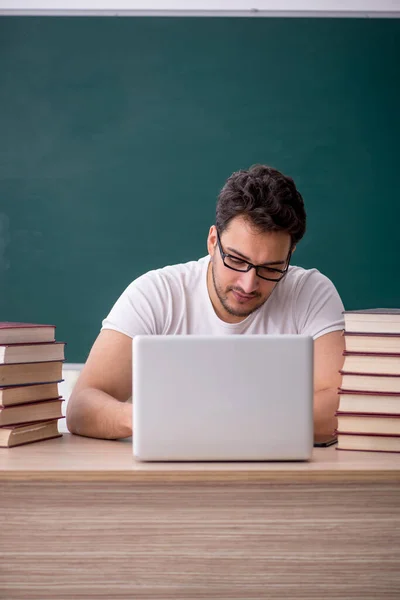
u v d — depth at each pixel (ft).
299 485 3.65
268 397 3.80
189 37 10.00
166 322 6.21
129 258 10.09
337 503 3.66
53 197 10.11
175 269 6.48
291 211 5.24
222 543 3.65
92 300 10.11
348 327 4.22
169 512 3.65
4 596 3.69
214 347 3.78
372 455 4.07
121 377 5.96
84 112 10.07
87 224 10.10
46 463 3.83
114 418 4.71
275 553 3.66
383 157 10.02
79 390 5.47
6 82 10.07
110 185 10.10
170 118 10.06
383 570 3.67
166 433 3.79
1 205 10.12
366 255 10.04
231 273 5.46
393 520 3.67
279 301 6.31
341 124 10.02
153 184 10.09
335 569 3.66
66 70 10.05
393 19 9.91
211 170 10.07
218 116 10.05
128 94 10.05
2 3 10.01
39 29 10.02
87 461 3.89
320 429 4.99
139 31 10.01
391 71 9.95
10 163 10.09
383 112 9.99
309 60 9.98
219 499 3.65
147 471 3.61
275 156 10.05
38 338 4.68
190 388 3.78
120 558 3.66
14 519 3.67
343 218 10.02
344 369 4.23
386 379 4.15
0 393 4.39
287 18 9.96
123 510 3.65
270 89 10.02
